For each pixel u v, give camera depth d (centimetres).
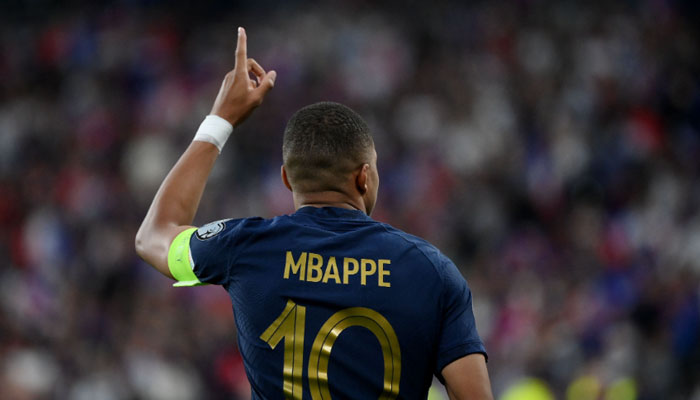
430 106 5966
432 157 5522
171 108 6134
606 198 5138
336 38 6575
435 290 791
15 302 3894
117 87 6525
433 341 785
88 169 5638
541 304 4075
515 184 5275
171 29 6981
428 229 4975
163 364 3478
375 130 5888
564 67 6294
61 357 3197
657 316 3541
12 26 7150
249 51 6662
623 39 6531
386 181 5406
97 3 7194
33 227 5119
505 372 3719
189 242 834
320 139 832
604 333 3569
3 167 5759
